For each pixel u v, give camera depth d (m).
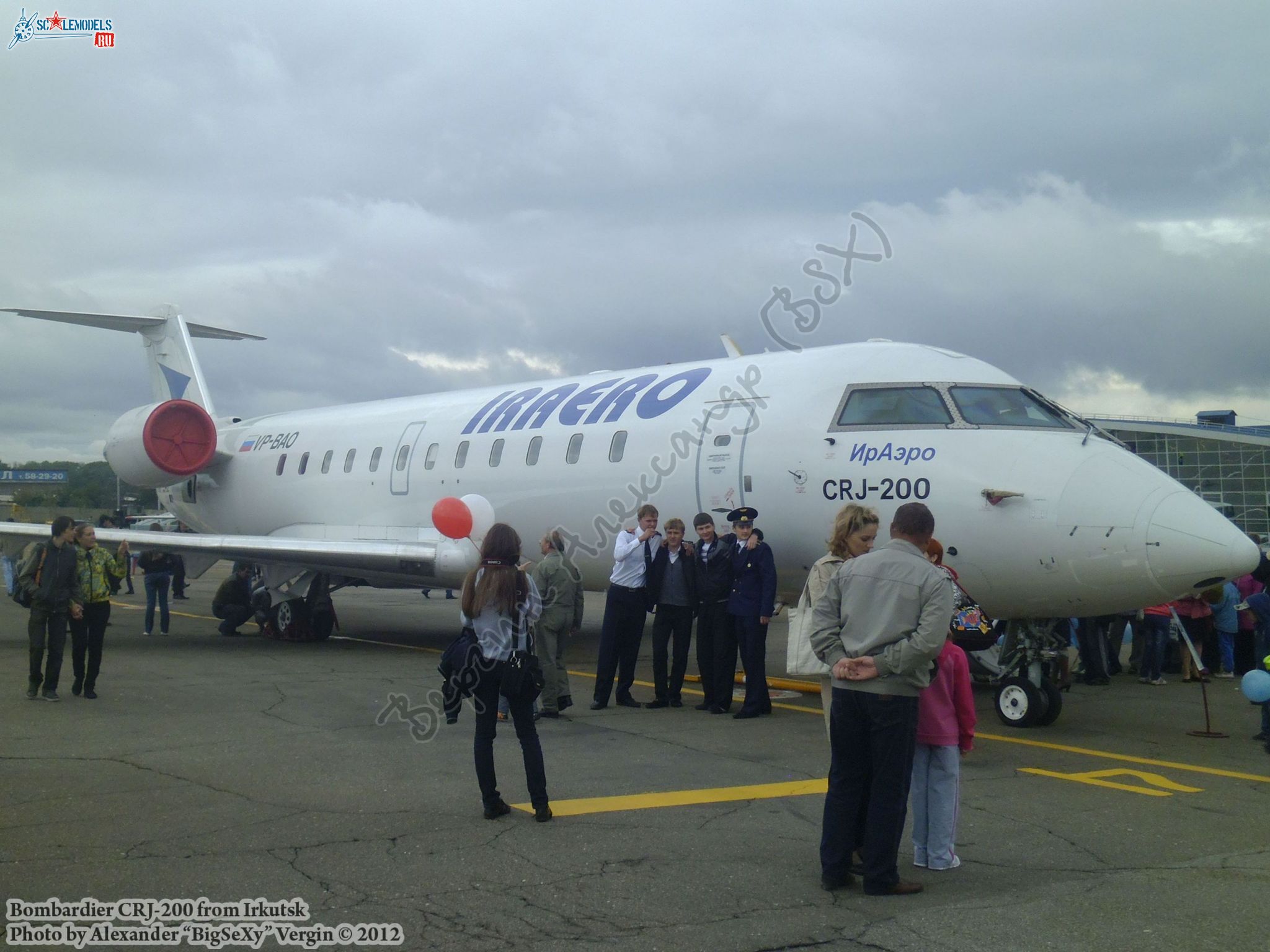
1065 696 11.84
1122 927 4.68
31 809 6.47
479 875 5.31
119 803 6.64
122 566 15.59
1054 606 9.43
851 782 5.19
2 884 5.15
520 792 7.01
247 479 20.38
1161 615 12.79
